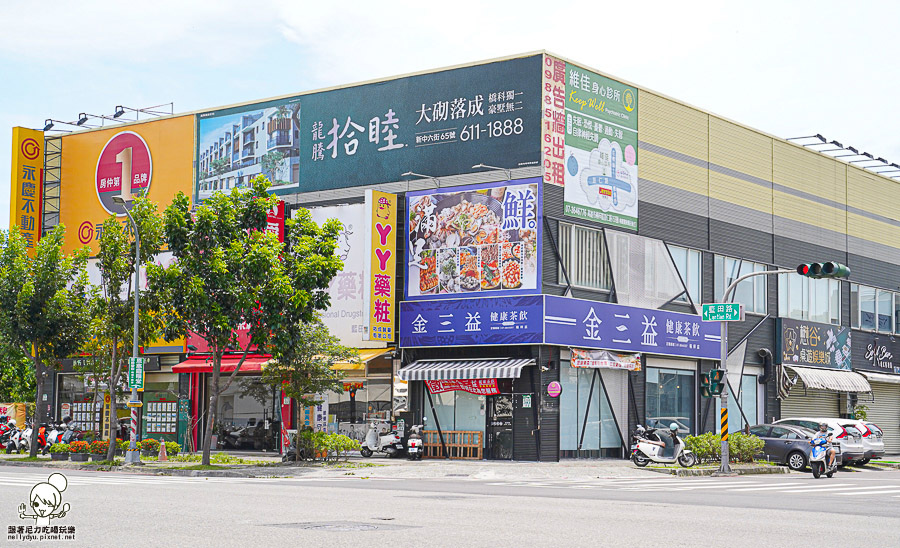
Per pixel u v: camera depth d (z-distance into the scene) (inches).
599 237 1502.2
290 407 1552.7
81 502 682.2
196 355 1673.2
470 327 1434.5
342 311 1510.8
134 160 1815.9
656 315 1569.9
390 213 1503.4
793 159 1904.5
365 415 1502.2
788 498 843.4
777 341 1822.1
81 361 1540.4
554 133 1435.8
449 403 1462.8
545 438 1382.9
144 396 1732.3
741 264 1763.0
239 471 1169.4
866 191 2097.7
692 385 1653.5
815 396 1925.4
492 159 1456.7
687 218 1654.8
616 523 572.1
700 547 469.4
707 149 1706.4
